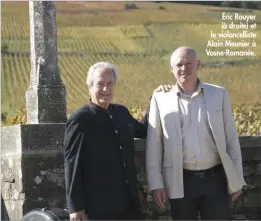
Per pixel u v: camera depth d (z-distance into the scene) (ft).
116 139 16.46
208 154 17.06
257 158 20.98
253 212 21.03
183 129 17.11
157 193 17.17
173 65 17.25
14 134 20.18
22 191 19.67
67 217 17.83
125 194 16.42
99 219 16.08
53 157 19.94
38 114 20.80
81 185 16.05
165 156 17.34
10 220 20.49
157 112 17.52
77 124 16.16
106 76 16.43
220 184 17.28
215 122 17.10
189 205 17.19
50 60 21.24
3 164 20.94
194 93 17.21
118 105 17.13
